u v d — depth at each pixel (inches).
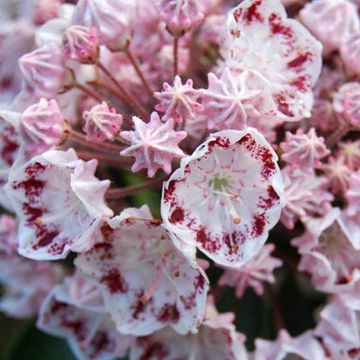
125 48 6.1
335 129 6.2
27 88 6.1
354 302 5.9
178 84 5.4
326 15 6.5
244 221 5.4
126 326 5.7
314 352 6.0
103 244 5.6
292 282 6.9
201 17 5.8
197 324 5.5
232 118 5.4
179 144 5.7
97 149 5.8
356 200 5.9
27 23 6.7
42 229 5.6
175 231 5.2
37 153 5.7
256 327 6.8
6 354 7.4
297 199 5.8
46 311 6.7
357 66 6.3
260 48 6.0
